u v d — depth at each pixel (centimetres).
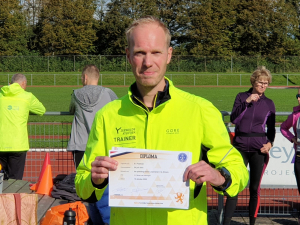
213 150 220
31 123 729
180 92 230
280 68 4916
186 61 4912
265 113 490
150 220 219
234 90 3544
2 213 334
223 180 207
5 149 630
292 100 2544
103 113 237
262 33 5888
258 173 494
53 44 5694
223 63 4903
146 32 214
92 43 5978
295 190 706
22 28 5881
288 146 541
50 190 578
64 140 791
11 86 636
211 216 549
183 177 204
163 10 5978
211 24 5772
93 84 588
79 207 430
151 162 206
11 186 596
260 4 5912
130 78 4525
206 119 219
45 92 3209
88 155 238
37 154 860
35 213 355
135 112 227
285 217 560
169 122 221
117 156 207
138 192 206
